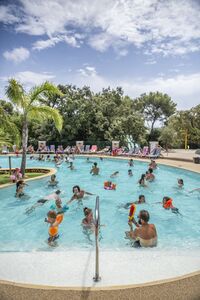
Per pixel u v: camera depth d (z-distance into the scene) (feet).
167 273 13.82
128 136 123.24
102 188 45.19
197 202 36.45
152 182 48.96
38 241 23.36
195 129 126.41
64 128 121.29
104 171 63.82
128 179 53.42
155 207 33.35
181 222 28.32
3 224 27.84
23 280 13.26
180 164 67.05
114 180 52.29
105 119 123.44
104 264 14.80
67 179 53.26
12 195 38.78
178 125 131.23
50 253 16.24
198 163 69.00
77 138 126.41
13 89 48.08
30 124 123.75
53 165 75.41
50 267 14.57
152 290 12.10
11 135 51.06
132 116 119.96
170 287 12.29
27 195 38.11
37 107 51.01
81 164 76.48
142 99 179.73
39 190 42.68
